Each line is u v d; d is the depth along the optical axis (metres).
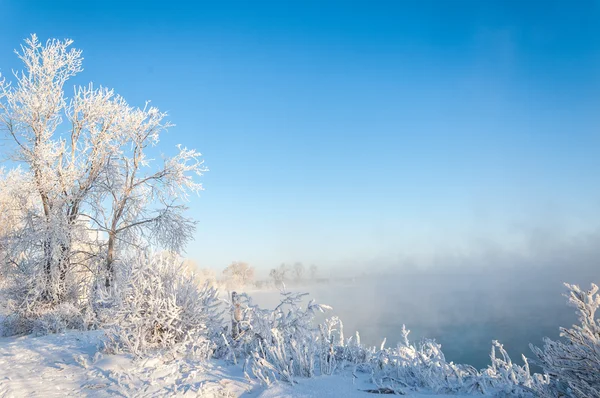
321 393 4.93
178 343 7.34
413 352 6.40
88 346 8.89
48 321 13.18
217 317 8.30
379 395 4.80
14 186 17.25
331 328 7.02
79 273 17.48
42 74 18.08
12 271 16.08
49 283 15.33
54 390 5.80
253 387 5.45
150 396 5.25
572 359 3.90
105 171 18.20
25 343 10.12
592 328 3.98
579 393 3.74
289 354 6.52
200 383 5.62
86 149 18.75
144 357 6.99
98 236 18.81
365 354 6.68
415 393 4.86
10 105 17.47
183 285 8.42
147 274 8.41
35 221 16.91
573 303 4.09
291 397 4.83
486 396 4.68
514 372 5.22
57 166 17.67
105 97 19.27
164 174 19.17
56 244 15.84
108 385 5.81
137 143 18.81
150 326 7.74
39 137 17.62
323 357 6.47
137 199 18.69
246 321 7.55
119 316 7.87
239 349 7.17
